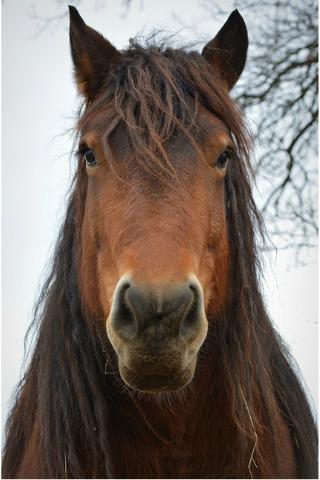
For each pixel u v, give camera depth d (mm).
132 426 2881
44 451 2965
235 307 2941
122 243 2395
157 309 2148
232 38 3158
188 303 2215
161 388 2277
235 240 2941
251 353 2965
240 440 2889
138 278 2209
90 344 2922
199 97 2773
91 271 2773
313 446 3537
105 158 2631
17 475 3283
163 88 2674
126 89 2688
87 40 2992
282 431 3238
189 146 2568
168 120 2525
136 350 2199
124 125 2615
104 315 2691
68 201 3189
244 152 2945
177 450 2891
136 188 2455
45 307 3180
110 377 2906
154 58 2783
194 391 2885
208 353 2912
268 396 3049
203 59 2994
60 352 2975
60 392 2941
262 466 2957
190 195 2490
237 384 2891
